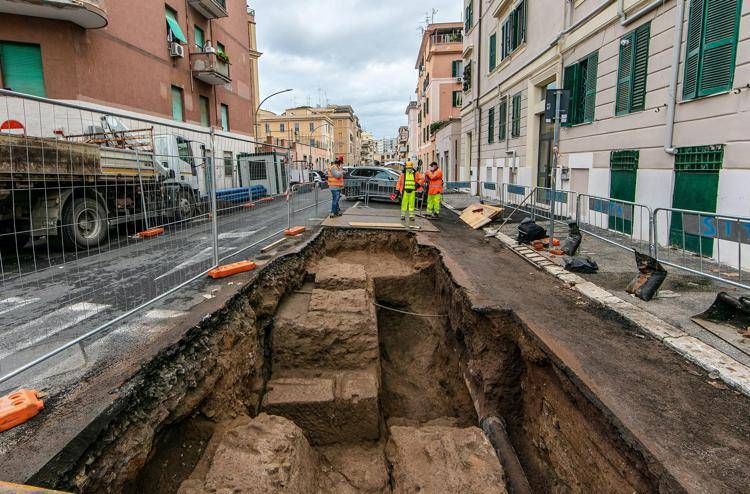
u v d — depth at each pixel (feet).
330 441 15.78
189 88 62.69
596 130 32.17
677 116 23.26
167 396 11.29
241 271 20.02
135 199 21.16
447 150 99.35
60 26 40.52
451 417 18.92
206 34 68.13
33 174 15.74
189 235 22.80
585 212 33.76
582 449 11.07
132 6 49.49
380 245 33.71
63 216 17.43
